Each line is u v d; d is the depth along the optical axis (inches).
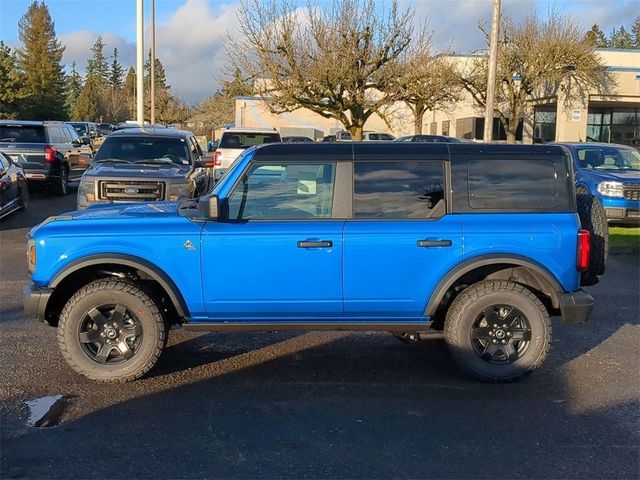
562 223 204.1
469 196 205.0
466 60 1369.3
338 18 861.2
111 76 4539.9
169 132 491.5
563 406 190.1
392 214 203.8
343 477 147.7
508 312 207.0
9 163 546.0
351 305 204.1
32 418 177.9
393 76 895.7
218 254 200.1
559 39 1298.0
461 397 196.7
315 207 204.2
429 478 147.8
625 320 283.9
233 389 201.6
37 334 252.4
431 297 203.6
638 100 1396.4
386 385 206.4
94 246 200.7
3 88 2342.5
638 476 148.9
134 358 203.6
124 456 156.6
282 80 891.4
